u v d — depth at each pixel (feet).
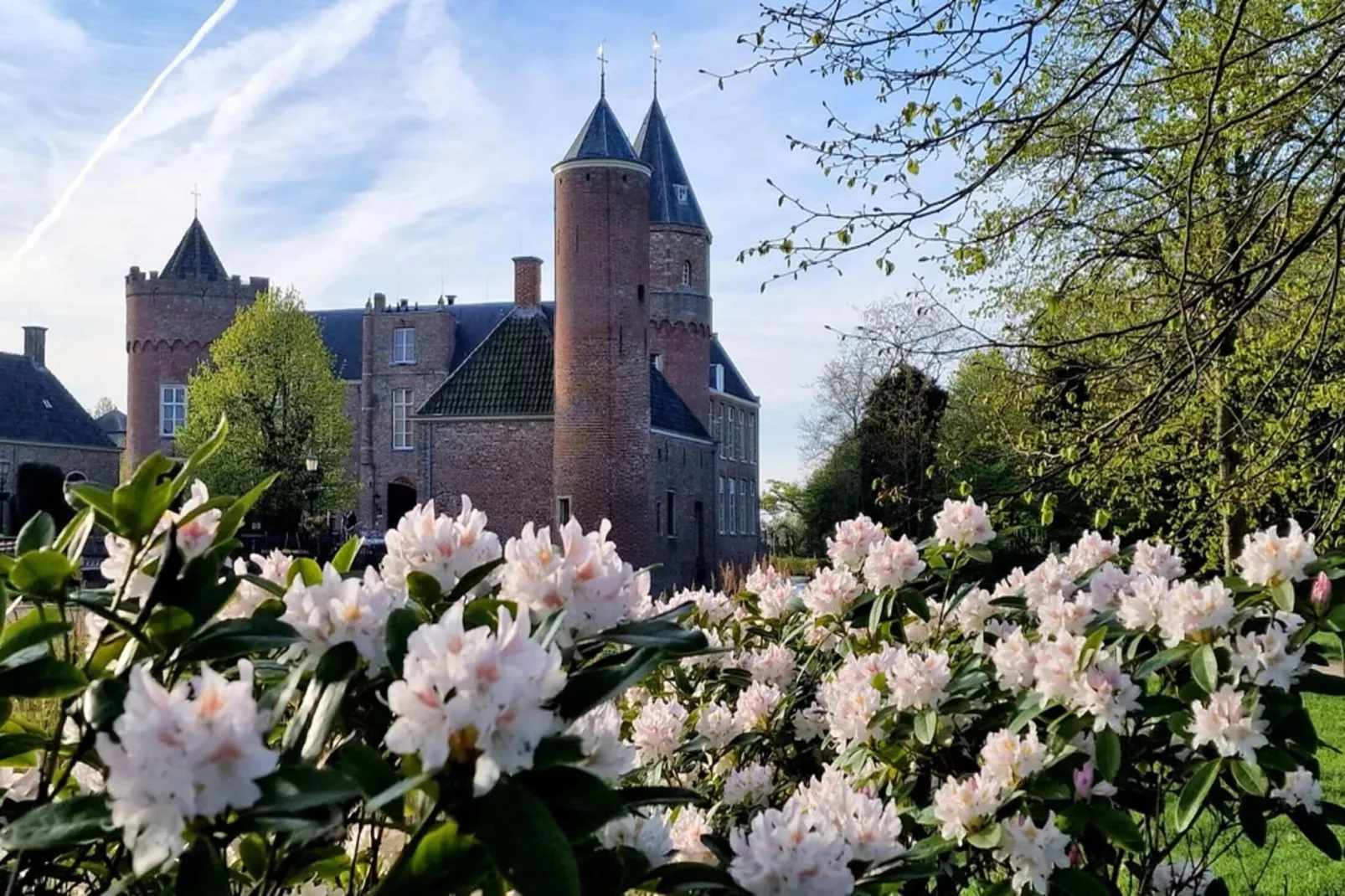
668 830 7.01
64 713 5.56
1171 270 26.81
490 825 4.14
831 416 137.28
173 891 5.16
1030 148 26.78
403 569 6.35
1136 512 36.58
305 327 132.05
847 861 5.91
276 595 6.40
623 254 118.62
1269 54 26.63
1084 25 24.08
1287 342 29.60
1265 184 19.93
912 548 11.60
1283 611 8.68
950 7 18.88
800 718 12.00
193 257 174.81
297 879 6.25
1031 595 11.01
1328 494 27.22
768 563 18.20
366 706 5.53
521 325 130.52
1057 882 8.02
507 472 122.83
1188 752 9.61
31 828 4.11
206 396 127.34
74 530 6.32
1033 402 28.53
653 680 13.57
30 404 159.94
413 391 164.55
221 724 3.62
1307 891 16.90
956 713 9.57
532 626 5.54
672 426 135.54
